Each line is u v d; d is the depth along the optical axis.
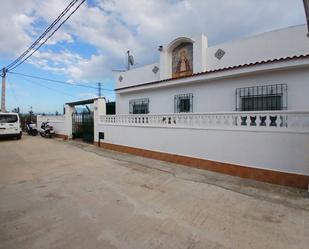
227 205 4.48
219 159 6.79
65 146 12.99
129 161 8.60
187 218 3.95
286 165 5.48
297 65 6.87
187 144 7.69
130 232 3.48
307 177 5.19
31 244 3.18
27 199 4.86
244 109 8.48
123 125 10.52
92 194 5.14
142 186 5.70
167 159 8.41
